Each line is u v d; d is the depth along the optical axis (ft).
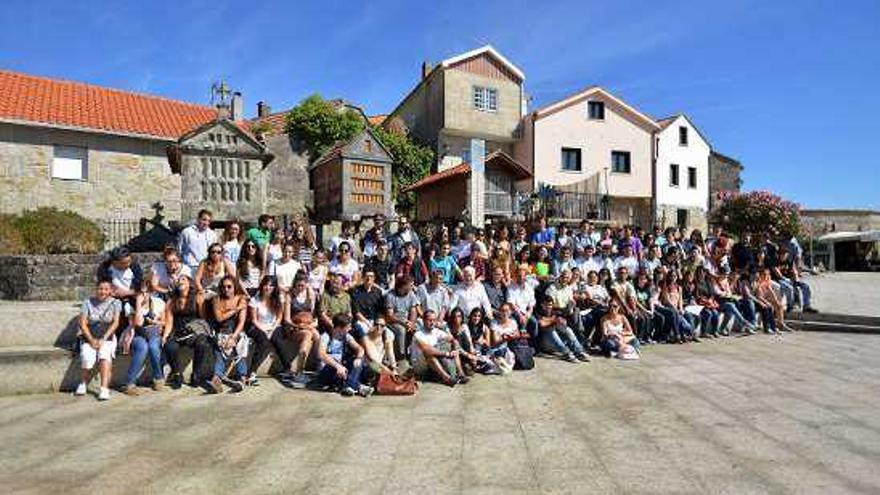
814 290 57.31
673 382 25.41
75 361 23.45
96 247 42.78
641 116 102.53
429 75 94.22
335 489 14.12
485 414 20.59
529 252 36.11
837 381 25.49
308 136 77.61
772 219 87.25
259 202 37.76
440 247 34.30
